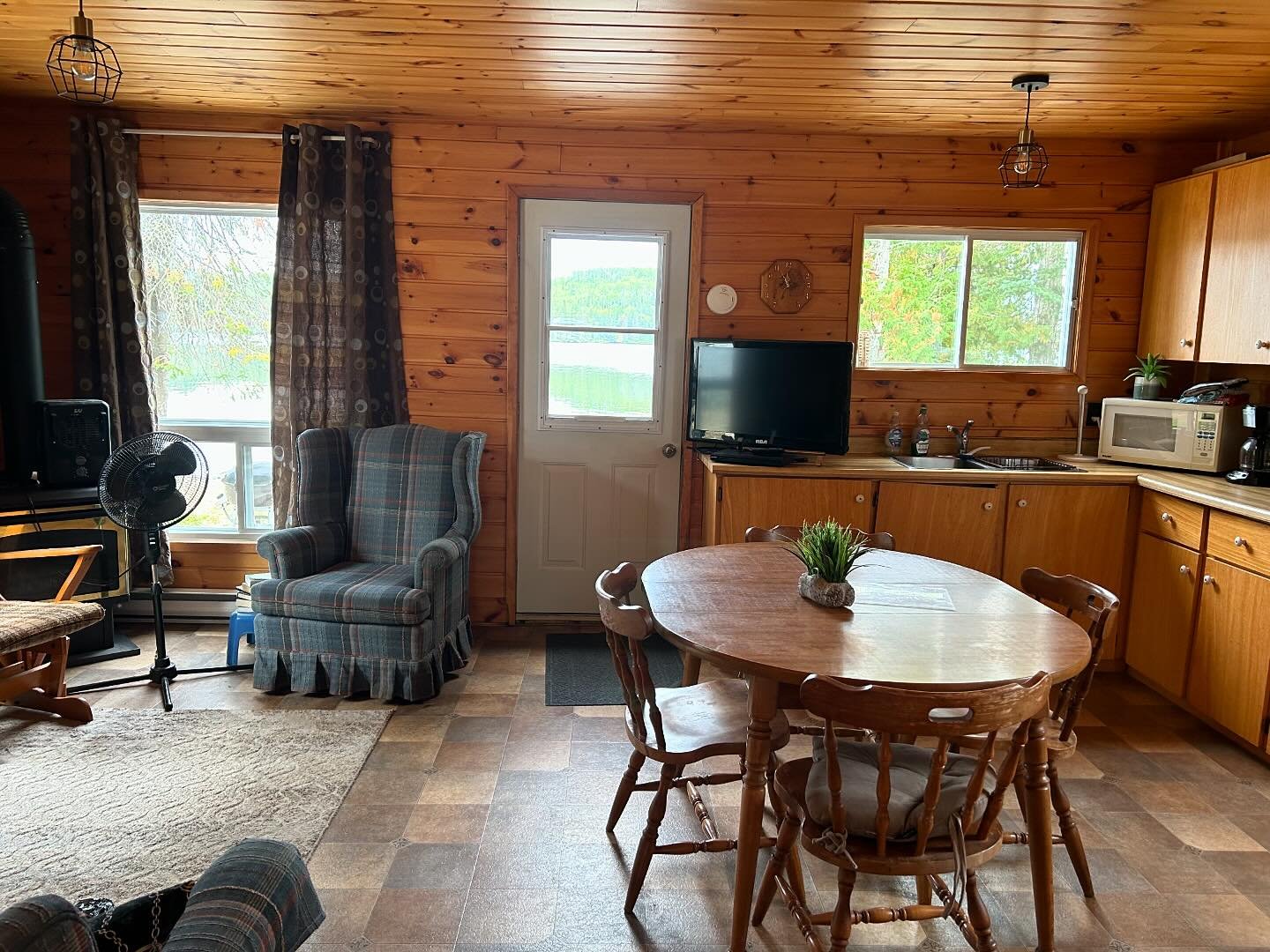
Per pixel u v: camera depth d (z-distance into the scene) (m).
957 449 4.22
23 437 3.72
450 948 2.03
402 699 3.40
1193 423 3.64
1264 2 2.51
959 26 2.73
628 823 2.58
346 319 4.05
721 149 4.06
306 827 2.50
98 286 3.94
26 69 3.38
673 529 4.37
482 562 4.33
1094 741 3.21
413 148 4.04
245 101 3.75
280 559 3.47
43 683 3.13
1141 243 4.14
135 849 2.37
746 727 2.15
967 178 4.09
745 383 3.95
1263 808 2.74
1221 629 3.14
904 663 1.86
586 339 4.23
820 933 2.11
